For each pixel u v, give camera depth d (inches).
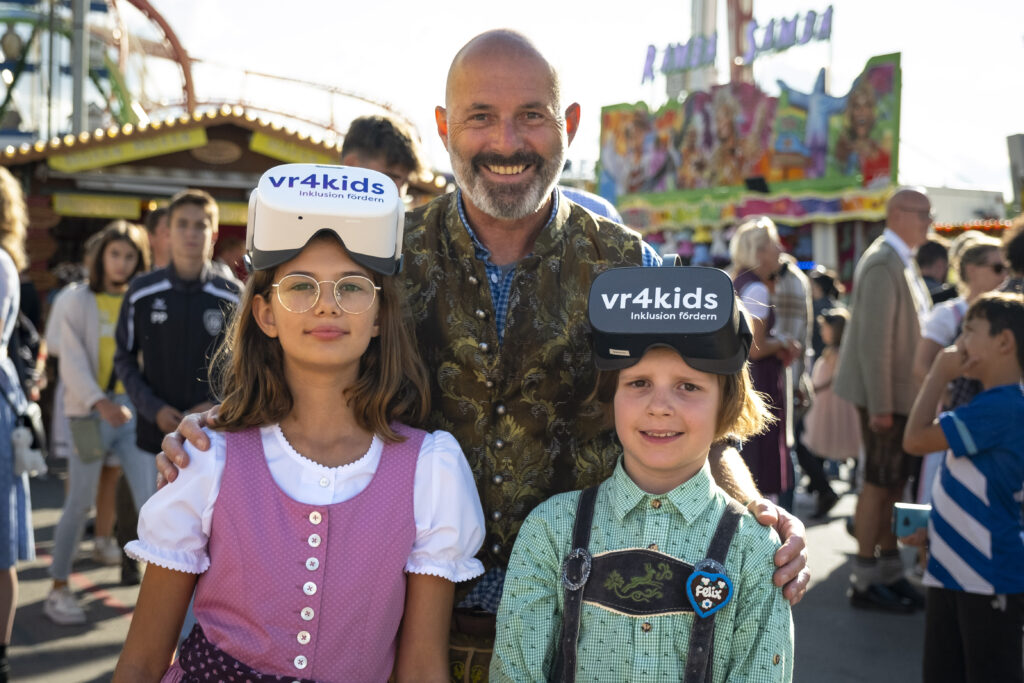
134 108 1023.6
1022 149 316.2
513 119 79.7
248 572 69.7
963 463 124.6
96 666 163.6
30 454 148.9
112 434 193.5
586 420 84.1
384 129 134.4
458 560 74.7
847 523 222.5
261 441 74.0
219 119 445.4
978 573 120.7
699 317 72.3
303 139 453.4
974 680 121.7
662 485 74.5
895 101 713.0
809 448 272.7
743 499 77.5
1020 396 125.0
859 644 177.8
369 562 71.2
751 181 786.8
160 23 999.0
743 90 815.1
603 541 74.0
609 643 71.5
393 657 74.5
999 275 185.5
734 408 75.9
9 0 851.4
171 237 170.2
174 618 72.2
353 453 74.4
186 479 71.3
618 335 73.5
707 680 69.8
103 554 225.5
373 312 74.0
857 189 733.3
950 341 186.4
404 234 85.7
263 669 69.0
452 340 82.3
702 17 960.3
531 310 82.2
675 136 874.1
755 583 71.4
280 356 75.7
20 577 214.7
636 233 88.9
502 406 82.2
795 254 785.6
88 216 465.1
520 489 82.4
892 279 192.1
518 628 74.1
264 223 72.3
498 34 81.4
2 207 159.6
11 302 149.3
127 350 173.5
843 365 199.5
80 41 634.8
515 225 83.9
